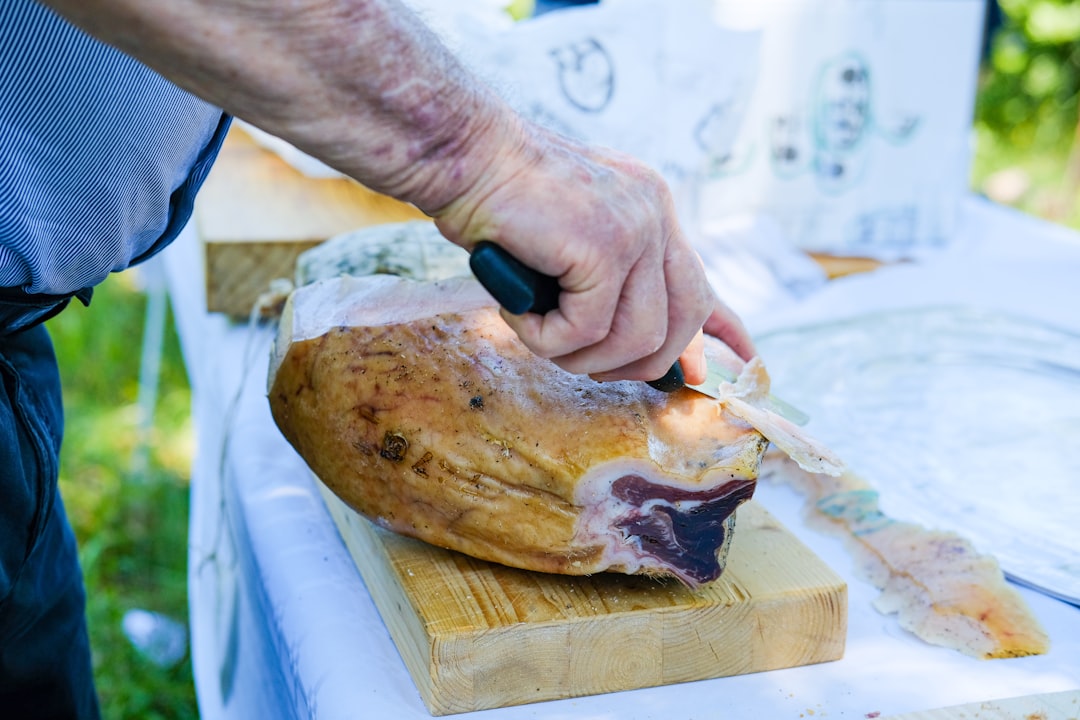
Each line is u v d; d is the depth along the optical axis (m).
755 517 0.87
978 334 1.38
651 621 0.73
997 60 4.95
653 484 0.71
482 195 0.57
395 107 0.53
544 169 0.57
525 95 1.44
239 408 1.17
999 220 1.88
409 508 0.77
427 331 0.80
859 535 0.93
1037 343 1.35
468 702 0.71
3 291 0.79
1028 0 4.77
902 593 0.86
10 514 0.91
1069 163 4.70
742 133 1.66
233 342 1.33
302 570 0.88
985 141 5.02
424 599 0.73
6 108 0.71
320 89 0.51
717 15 1.61
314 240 1.35
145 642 2.06
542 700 0.73
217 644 1.23
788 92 1.66
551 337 0.61
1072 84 4.91
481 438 0.74
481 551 0.77
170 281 1.85
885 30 1.65
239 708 1.09
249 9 0.48
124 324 3.22
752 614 0.75
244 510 0.99
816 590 0.76
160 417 2.84
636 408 0.74
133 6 0.47
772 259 1.61
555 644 0.72
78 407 2.86
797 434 0.73
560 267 0.57
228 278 1.35
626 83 1.48
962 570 0.86
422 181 0.56
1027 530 0.93
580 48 1.45
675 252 0.62
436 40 0.55
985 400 1.19
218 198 1.49
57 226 0.77
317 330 0.82
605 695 0.74
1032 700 0.71
